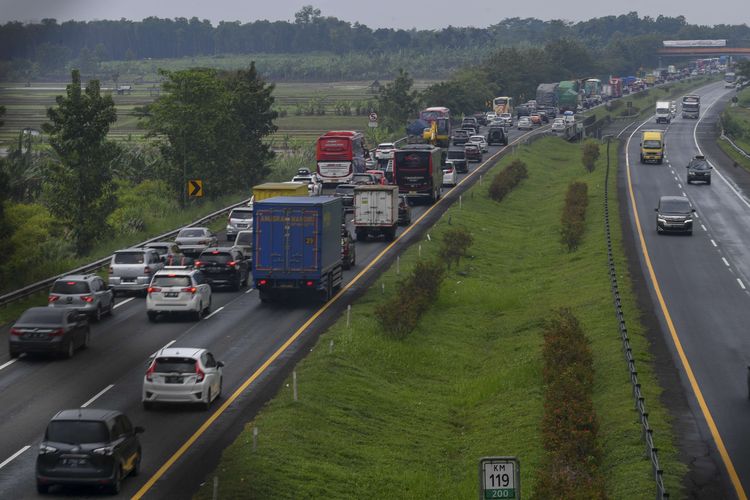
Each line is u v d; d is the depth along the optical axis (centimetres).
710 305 16525
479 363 14388
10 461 9062
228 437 9888
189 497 8169
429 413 11956
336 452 9856
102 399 11219
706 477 8725
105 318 15950
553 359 12488
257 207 16350
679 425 10319
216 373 11275
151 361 11050
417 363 14038
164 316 16075
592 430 9681
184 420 10488
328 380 12175
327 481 8975
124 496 8156
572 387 10812
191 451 9438
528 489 8825
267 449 9431
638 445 9538
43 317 13062
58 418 8188
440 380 13650
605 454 9512
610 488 8506
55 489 8275
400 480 9344
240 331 14888
